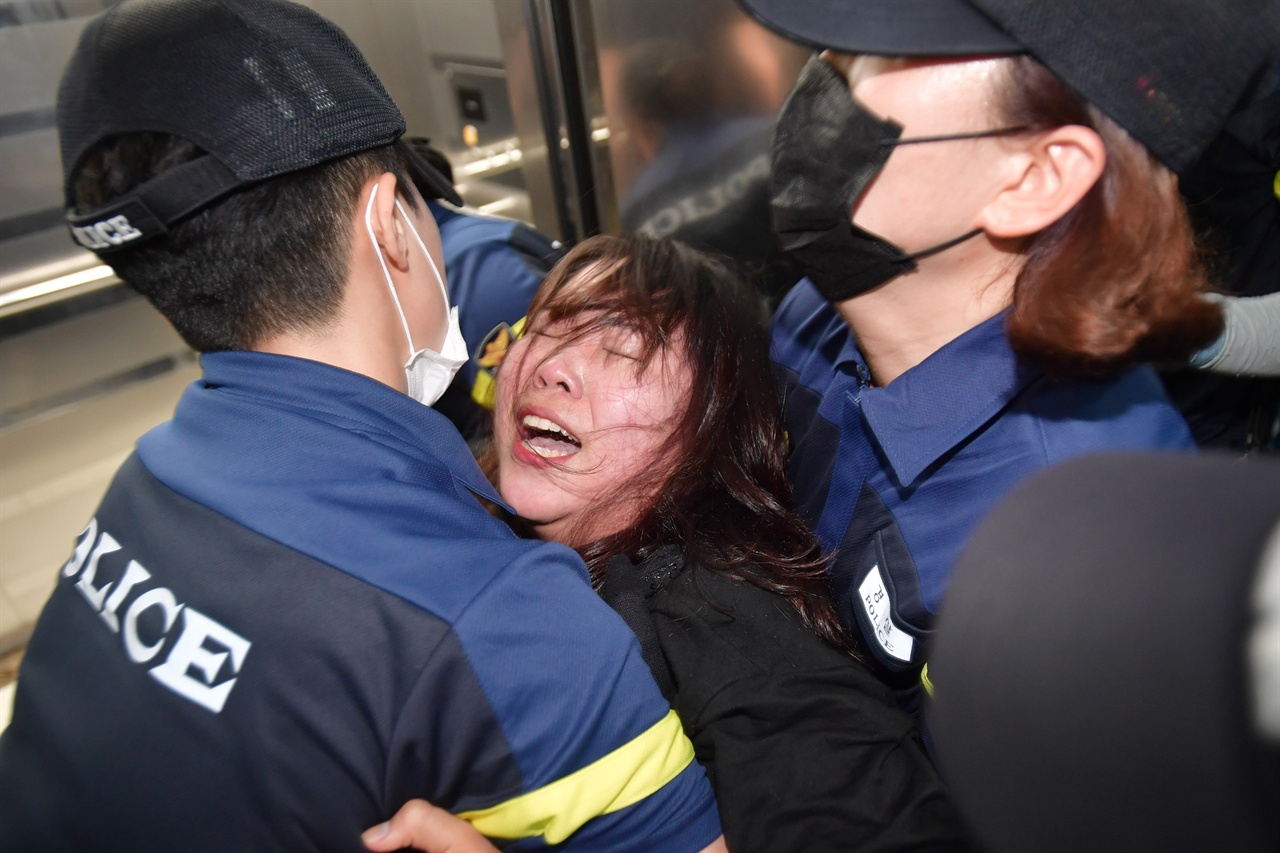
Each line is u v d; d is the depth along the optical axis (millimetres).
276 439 665
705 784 753
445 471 712
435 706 593
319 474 654
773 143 819
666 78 1850
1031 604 280
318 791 586
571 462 995
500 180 2162
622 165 1959
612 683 655
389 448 682
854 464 934
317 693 588
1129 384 813
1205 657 234
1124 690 247
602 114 1903
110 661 648
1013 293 749
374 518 642
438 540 648
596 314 1001
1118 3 609
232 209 654
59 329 1783
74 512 1946
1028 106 667
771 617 860
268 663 593
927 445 826
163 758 604
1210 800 224
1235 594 238
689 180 1939
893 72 701
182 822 596
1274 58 690
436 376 847
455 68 2076
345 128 667
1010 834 273
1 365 1742
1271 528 246
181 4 635
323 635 594
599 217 2021
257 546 625
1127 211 672
